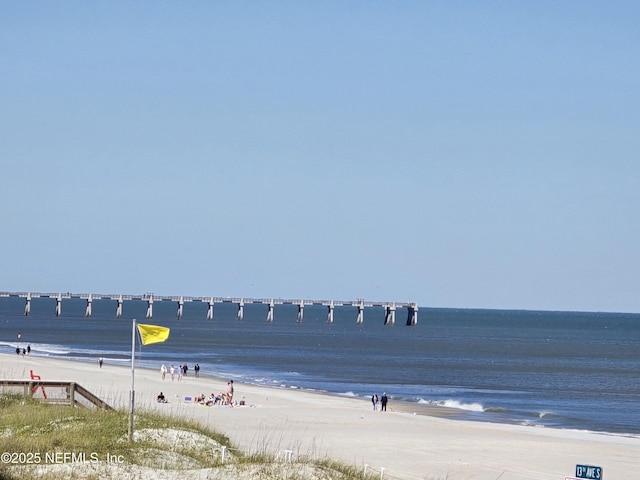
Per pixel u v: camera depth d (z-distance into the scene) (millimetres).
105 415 41125
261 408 78188
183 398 81938
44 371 104688
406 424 71625
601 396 121438
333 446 56250
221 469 33406
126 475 31578
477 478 48531
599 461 57500
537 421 89312
